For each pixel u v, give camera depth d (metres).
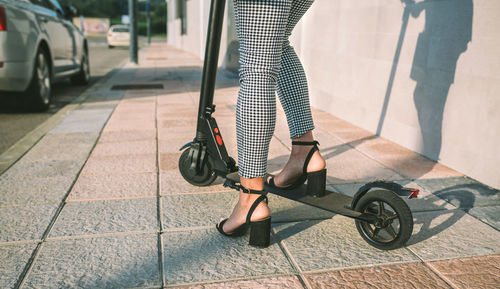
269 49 1.43
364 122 3.71
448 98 2.66
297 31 5.24
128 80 8.01
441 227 1.83
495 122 2.30
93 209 1.98
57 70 5.39
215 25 1.86
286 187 1.89
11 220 1.85
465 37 2.48
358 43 3.74
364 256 1.58
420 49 2.90
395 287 1.38
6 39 4.07
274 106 1.50
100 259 1.54
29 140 3.31
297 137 1.82
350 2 3.85
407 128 3.10
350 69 3.91
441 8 2.67
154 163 2.71
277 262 1.53
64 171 2.54
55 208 1.98
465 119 2.52
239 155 1.57
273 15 1.38
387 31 3.29
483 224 1.86
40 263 1.51
